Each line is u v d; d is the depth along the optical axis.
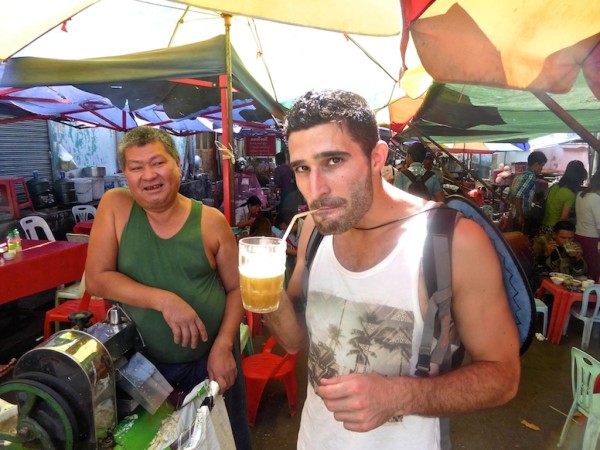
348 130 1.07
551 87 1.53
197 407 1.72
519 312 1.16
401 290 1.17
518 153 21.72
